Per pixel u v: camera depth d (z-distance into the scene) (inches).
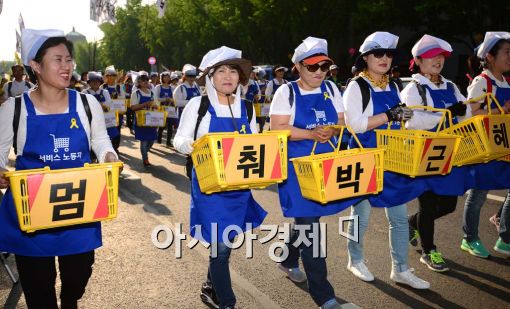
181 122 119.6
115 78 467.2
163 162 387.2
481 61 167.5
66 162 97.7
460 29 738.8
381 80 139.8
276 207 244.4
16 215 94.4
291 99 126.3
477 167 157.2
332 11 1101.1
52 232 95.5
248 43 1384.1
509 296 139.4
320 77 124.8
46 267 97.7
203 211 115.8
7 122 93.6
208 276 136.1
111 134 340.8
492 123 129.6
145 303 138.1
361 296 140.7
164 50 2326.5
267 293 144.1
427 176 138.6
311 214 122.3
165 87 488.1
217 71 116.1
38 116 95.3
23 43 93.4
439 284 147.9
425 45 144.8
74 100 99.3
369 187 110.3
